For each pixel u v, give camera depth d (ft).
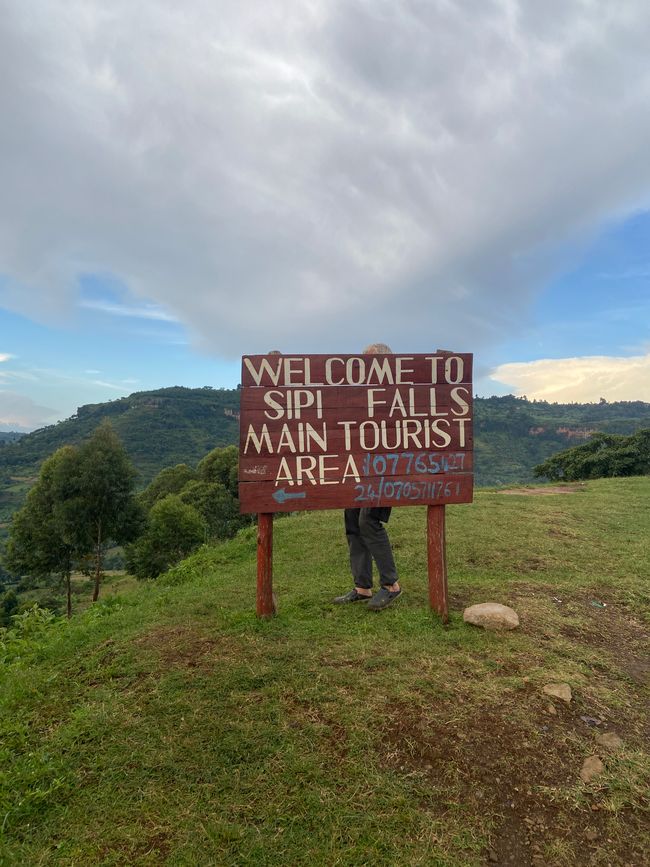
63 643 12.59
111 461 95.09
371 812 7.01
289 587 16.31
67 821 6.85
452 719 8.89
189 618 13.46
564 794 7.47
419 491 13.20
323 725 8.70
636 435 106.01
